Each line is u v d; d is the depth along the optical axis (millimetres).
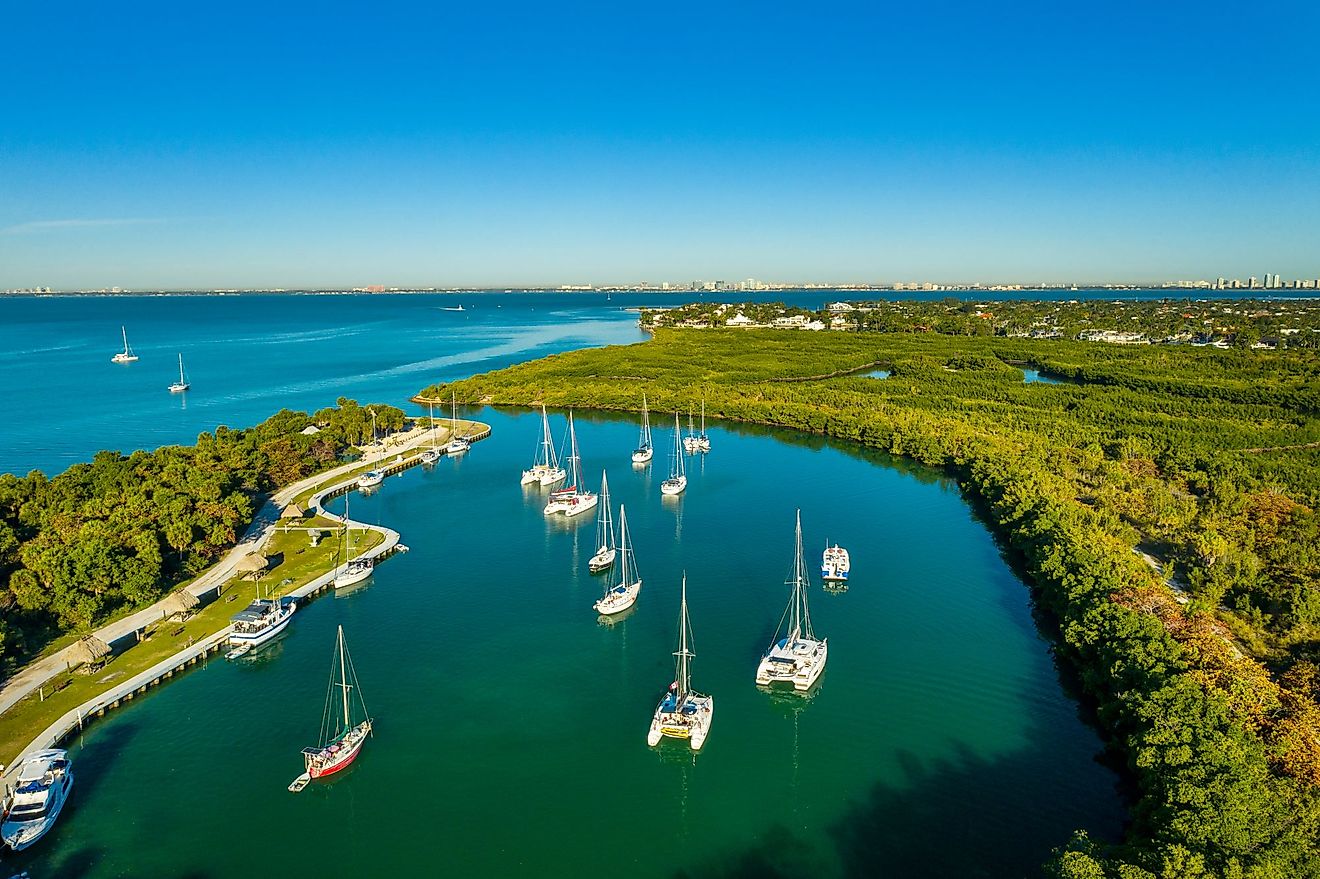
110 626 108688
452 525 157875
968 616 117938
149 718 91875
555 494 166500
